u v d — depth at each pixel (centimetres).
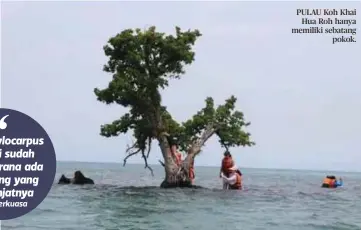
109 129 5362
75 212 2981
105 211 3064
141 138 5466
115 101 5247
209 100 5469
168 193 4553
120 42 5125
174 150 5344
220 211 3195
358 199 4619
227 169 5209
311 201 4228
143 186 5819
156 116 5312
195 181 8400
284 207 3597
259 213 3145
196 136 5388
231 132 5397
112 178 9275
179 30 5262
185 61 5172
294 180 10919
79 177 5909
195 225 2564
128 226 2480
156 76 5238
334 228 2586
